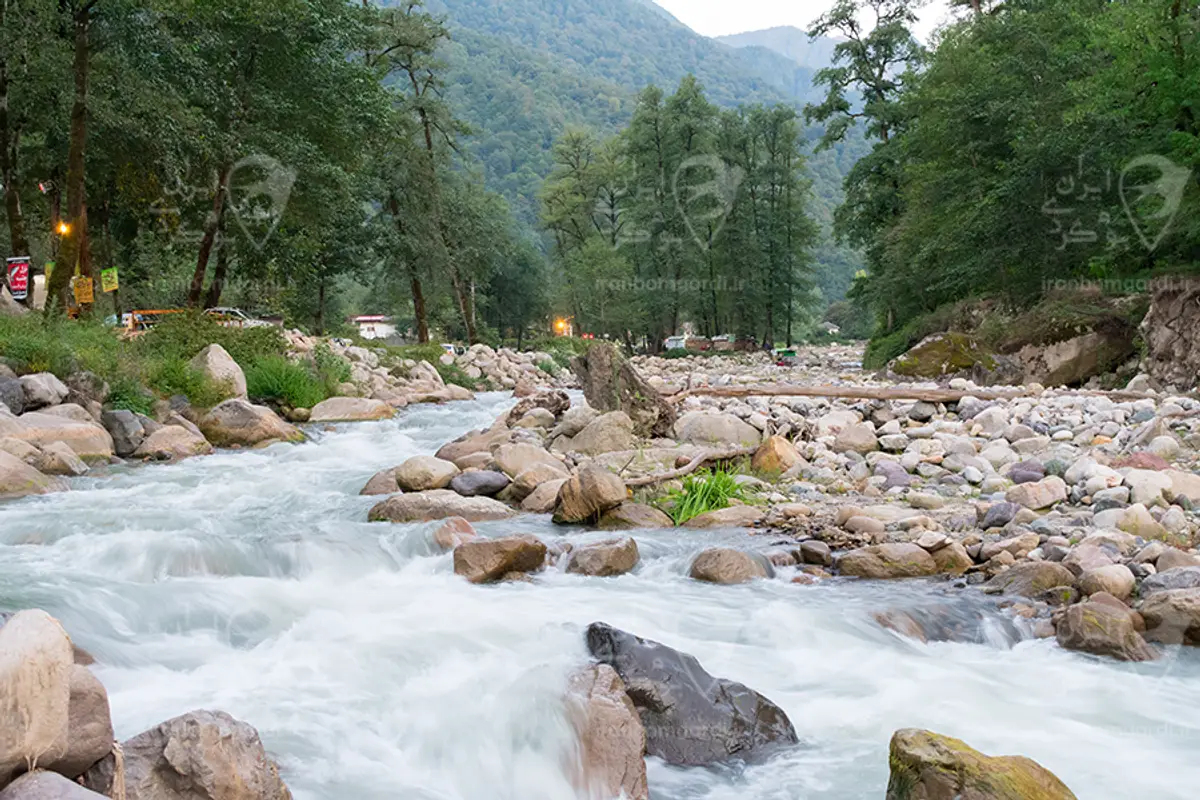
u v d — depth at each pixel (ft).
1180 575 22.24
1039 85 108.78
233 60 95.30
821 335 387.96
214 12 88.12
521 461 39.99
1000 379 91.04
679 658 16.70
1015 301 103.76
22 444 40.93
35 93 83.05
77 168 72.95
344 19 107.96
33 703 9.87
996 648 20.53
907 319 152.56
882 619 21.36
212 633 19.69
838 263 545.44
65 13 76.84
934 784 12.17
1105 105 88.74
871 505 33.94
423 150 157.28
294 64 99.25
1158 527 27.07
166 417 54.03
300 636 19.48
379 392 84.07
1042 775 12.25
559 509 32.83
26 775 9.75
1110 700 17.54
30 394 46.78
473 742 14.82
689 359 195.00
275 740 14.75
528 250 265.75
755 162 223.71
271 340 76.84
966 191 111.24
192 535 26.23
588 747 14.19
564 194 259.39
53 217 100.27
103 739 10.83
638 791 13.82
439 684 16.92
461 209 176.86
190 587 22.12
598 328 230.27
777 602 23.00
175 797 11.38
